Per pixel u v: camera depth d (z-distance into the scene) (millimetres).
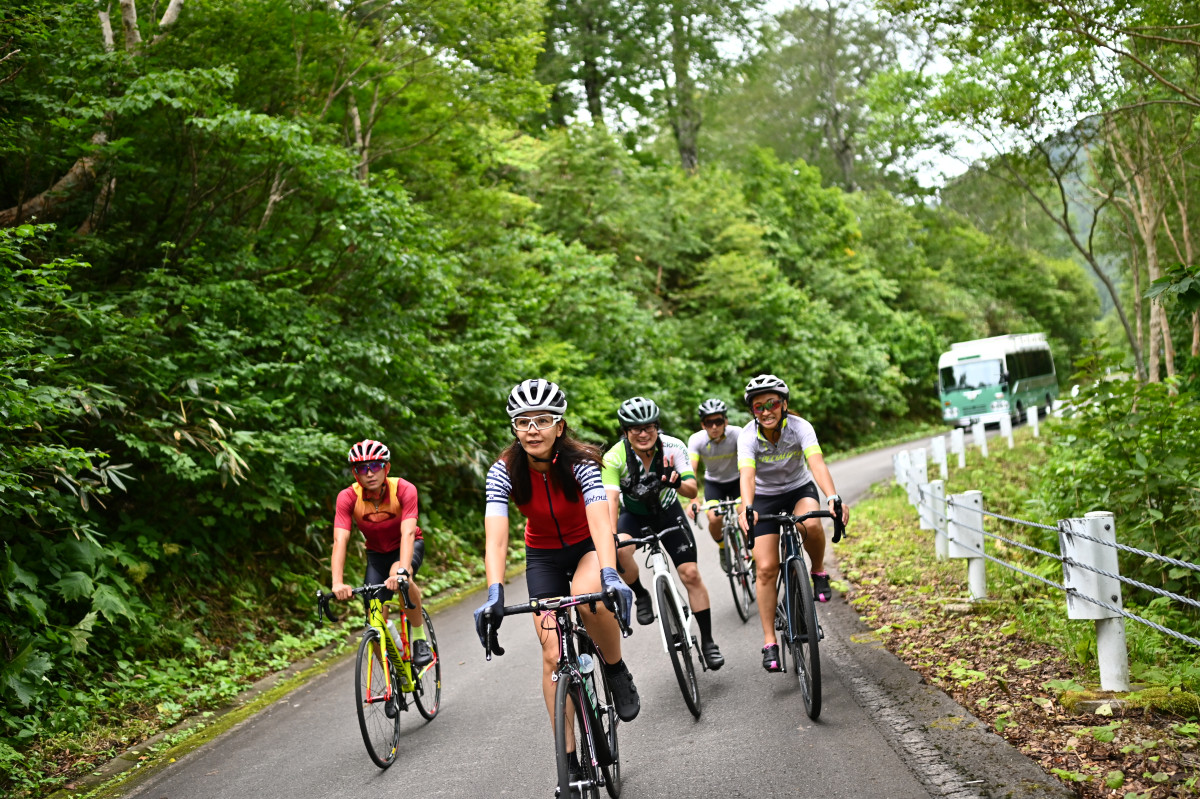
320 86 12422
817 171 37969
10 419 6211
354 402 10203
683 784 4227
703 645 5918
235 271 9812
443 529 12219
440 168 14805
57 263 6828
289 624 8711
